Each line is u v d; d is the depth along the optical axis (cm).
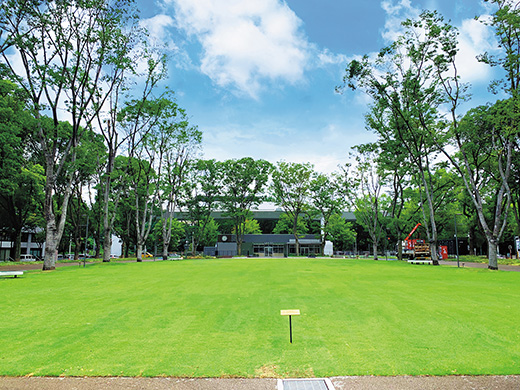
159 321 948
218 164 5803
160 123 3806
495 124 2472
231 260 4338
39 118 2366
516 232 4834
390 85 3172
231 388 558
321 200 6238
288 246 7669
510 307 1071
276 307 1102
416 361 658
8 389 560
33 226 5391
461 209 5112
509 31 2459
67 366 651
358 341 773
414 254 3997
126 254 5931
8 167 3200
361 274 2091
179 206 5709
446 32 2755
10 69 2261
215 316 997
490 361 655
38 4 2252
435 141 3195
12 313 1034
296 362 661
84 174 4472
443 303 1134
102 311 1059
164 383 580
